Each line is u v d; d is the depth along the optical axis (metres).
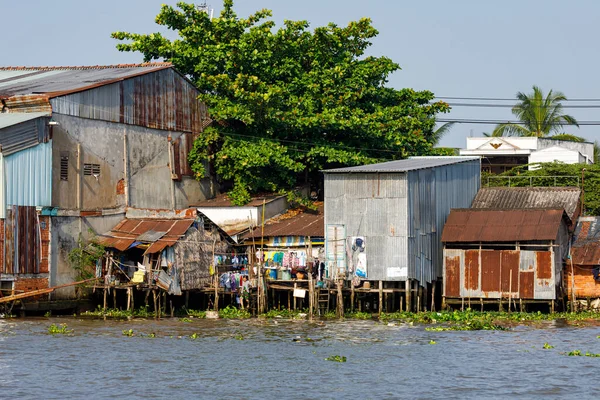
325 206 77.50
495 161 129.12
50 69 93.69
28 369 50.50
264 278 78.25
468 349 58.03
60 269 75.12
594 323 71.62
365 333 65.19
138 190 83.56
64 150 75.75
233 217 86.62
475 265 76.69
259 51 89.94
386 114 92.69
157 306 77.25
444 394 45.41
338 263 76.88
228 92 88.38
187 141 89.56
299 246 80.50
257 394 45.06
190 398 44.19
